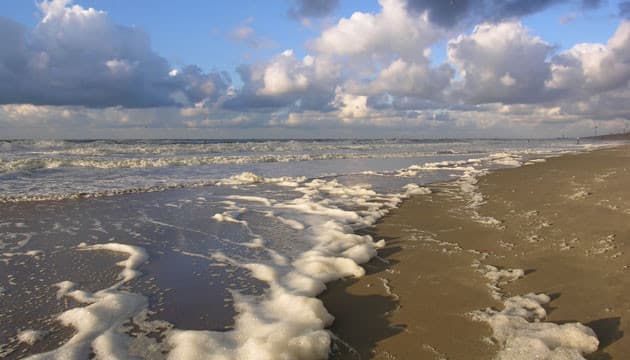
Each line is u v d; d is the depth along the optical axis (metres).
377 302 3.93
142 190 11.01
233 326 3.48
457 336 3.23
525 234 6.05
